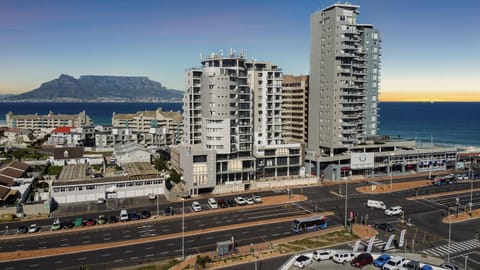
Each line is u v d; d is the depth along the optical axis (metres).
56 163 176.75
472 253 82.81
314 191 138.88
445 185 149.12
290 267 75.38
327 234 94.19
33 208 109.75
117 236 92.50
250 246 85.88
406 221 104.31
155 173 143.12
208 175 135.00
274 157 156.12
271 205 120.00
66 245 86.69
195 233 94.62
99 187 126.06
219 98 139.62
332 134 163.38
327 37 164.62
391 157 168.88
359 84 171.38
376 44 183.38
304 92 190.25
